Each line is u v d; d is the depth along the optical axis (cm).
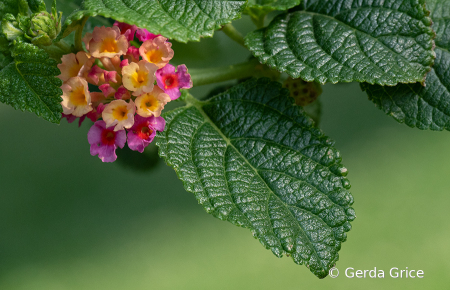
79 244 50
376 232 48
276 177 34
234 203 33
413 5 34
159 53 33
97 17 38
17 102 33
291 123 34
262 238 33
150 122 33
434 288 45
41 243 50
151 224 51
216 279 47
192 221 51
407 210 49
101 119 34
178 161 34
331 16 35
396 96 34
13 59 33
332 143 34
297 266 48
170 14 33
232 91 35
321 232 33
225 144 34
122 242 50
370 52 34
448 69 34
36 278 47
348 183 34
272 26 35
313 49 34
